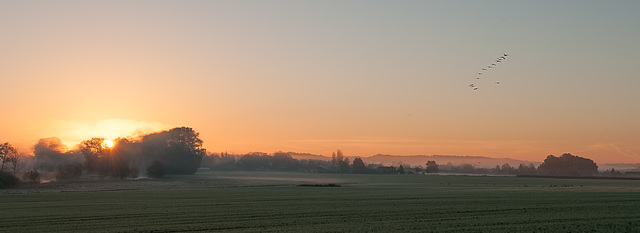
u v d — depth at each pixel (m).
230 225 35.53
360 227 34.19
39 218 40.22
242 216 41.22
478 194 68.56
